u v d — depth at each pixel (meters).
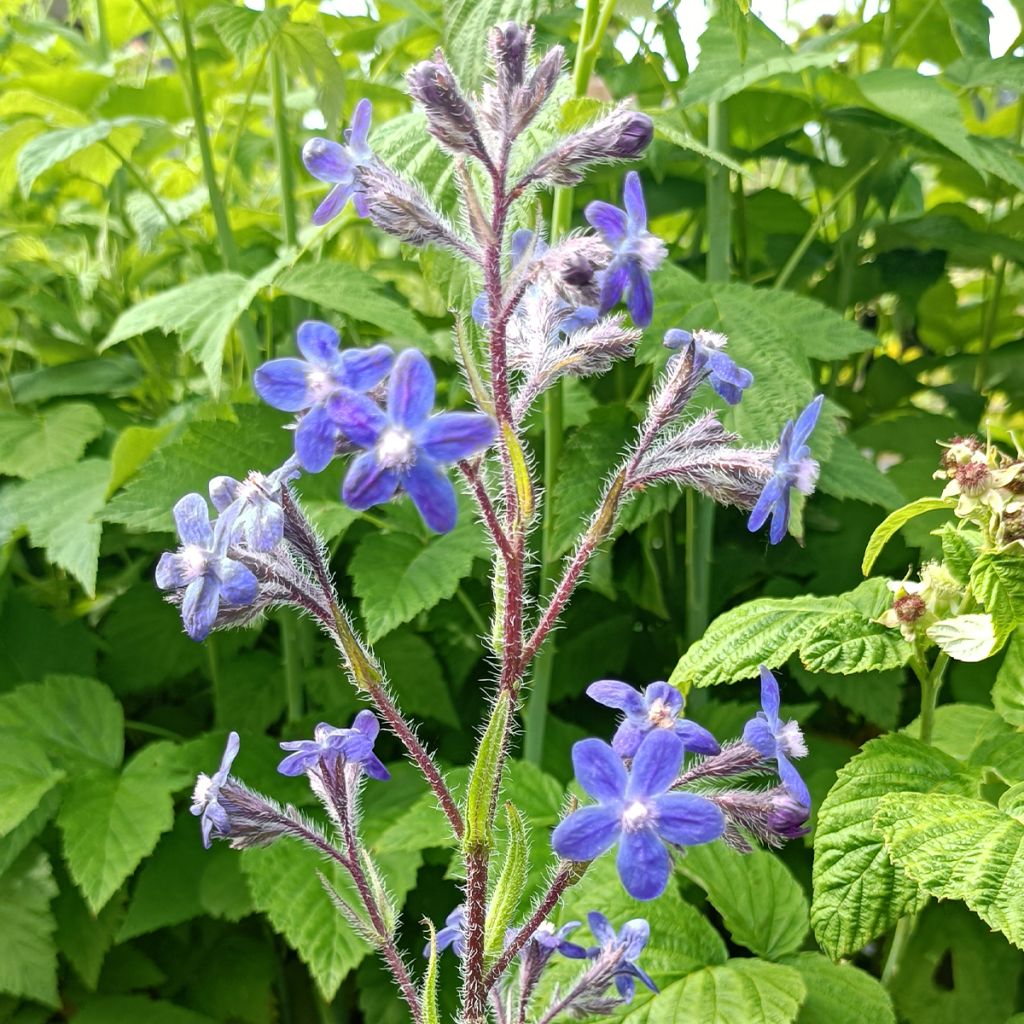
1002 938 0.22
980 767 0.18
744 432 0.23
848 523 0.29
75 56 0.41
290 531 0.13
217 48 0.36
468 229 0.15
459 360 0.14
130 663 0.32
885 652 0.19
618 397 0.33
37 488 0.28
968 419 0.34
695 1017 0.19
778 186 0.38
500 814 0.24
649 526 0.29
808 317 0.26
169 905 0.26
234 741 0.15
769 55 0.26
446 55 0.20
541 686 0.27
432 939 0.13
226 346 0.32
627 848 0.12
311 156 0.14
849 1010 0.20
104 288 0.36
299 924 0.23
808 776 0.26
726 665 0.19
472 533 0.26
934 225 0.32
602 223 0.13
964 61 0.32
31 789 0.26
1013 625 0.17
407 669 0.29
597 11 0.22
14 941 0.25
